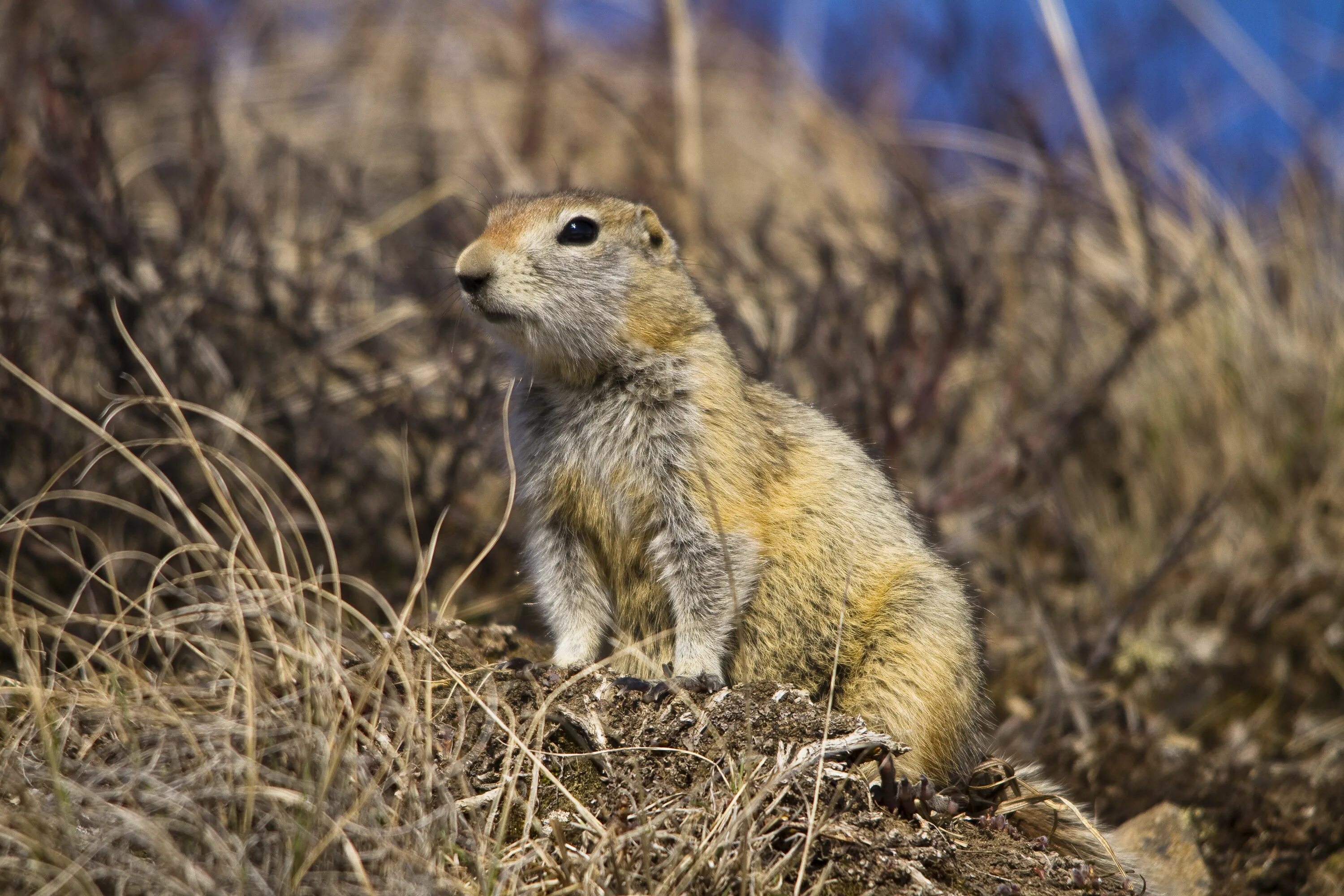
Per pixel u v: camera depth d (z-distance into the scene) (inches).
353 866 225.9
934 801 296.4
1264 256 663.8
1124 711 447.8
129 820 221.0
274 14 813.2
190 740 238.4
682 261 354.9
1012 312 614.9
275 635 272.1
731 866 244.5
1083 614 519.8
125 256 469.1
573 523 338.0
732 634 321.1
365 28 823.1
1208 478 570.3
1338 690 494.9
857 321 539.5
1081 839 319.6
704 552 316.8
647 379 330.6
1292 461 571.2
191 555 426.0
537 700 290.2
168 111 711.7
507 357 358.0
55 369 462.0
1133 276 634.8
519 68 805.2
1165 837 366.9
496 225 341.4
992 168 767.7
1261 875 364.2
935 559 338.0
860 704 319.0
